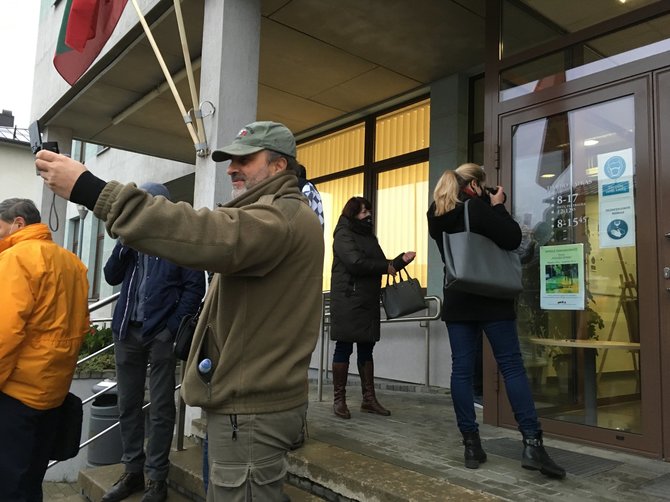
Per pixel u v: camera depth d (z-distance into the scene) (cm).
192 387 164
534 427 268
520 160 383
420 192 640
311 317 172
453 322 291
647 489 248
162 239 139
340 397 396
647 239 312
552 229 362
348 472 272
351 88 647
